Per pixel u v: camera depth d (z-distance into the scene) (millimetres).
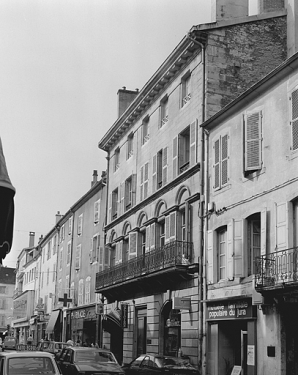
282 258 16844
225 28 24250
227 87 23734
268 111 18641
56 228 53406
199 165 23062
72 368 16016
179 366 17281
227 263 20141
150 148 29766
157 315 26375
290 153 17203
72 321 43219
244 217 19344
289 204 17062
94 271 38656
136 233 30156
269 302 17109
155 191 27781
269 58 24594
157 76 27875
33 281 67312
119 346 32875
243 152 19594
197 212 23062
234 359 20219
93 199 41062
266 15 24969
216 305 20453
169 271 23484
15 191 5746
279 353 16516
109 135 36438
